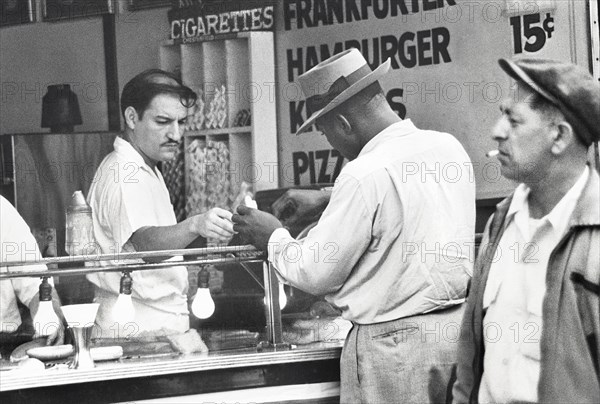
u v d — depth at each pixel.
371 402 5.45
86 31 6.35
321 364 5.69
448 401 5.48
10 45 6.40
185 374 5.46
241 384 5.55
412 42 6.32
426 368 5.43
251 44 6.43
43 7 6.37
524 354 5.55
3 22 6.39
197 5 6.40
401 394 5.43
